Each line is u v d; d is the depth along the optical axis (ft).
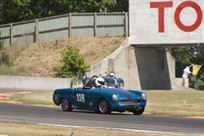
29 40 542.16
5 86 452.76
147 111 248.93
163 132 155.84
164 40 488.85
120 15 516.73
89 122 186.39
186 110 256.93
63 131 154.61
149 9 493.36
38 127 164.14
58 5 653.30
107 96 225.15
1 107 252.83
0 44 552.41
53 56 505.25
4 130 155.22
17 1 618.85
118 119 201.05
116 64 478.59
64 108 241.96
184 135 148.05
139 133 151.53
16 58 520.01
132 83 491.72
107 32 520.01
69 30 530.27
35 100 298.97
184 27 482.28
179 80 591.78
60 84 435.12
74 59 447.83
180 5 483.51
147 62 511.40
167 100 314.14
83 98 233.96
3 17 638.94
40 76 474.90
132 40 498.28
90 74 451.12
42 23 540.93
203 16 477.36
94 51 498.28
